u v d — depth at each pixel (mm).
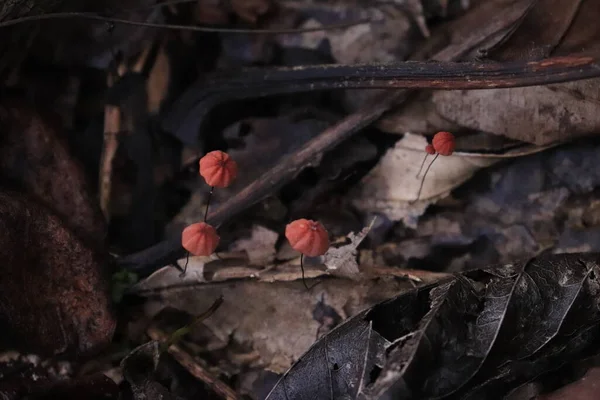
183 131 461
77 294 415
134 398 402
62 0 437
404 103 448
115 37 459
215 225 442
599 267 402
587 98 426
